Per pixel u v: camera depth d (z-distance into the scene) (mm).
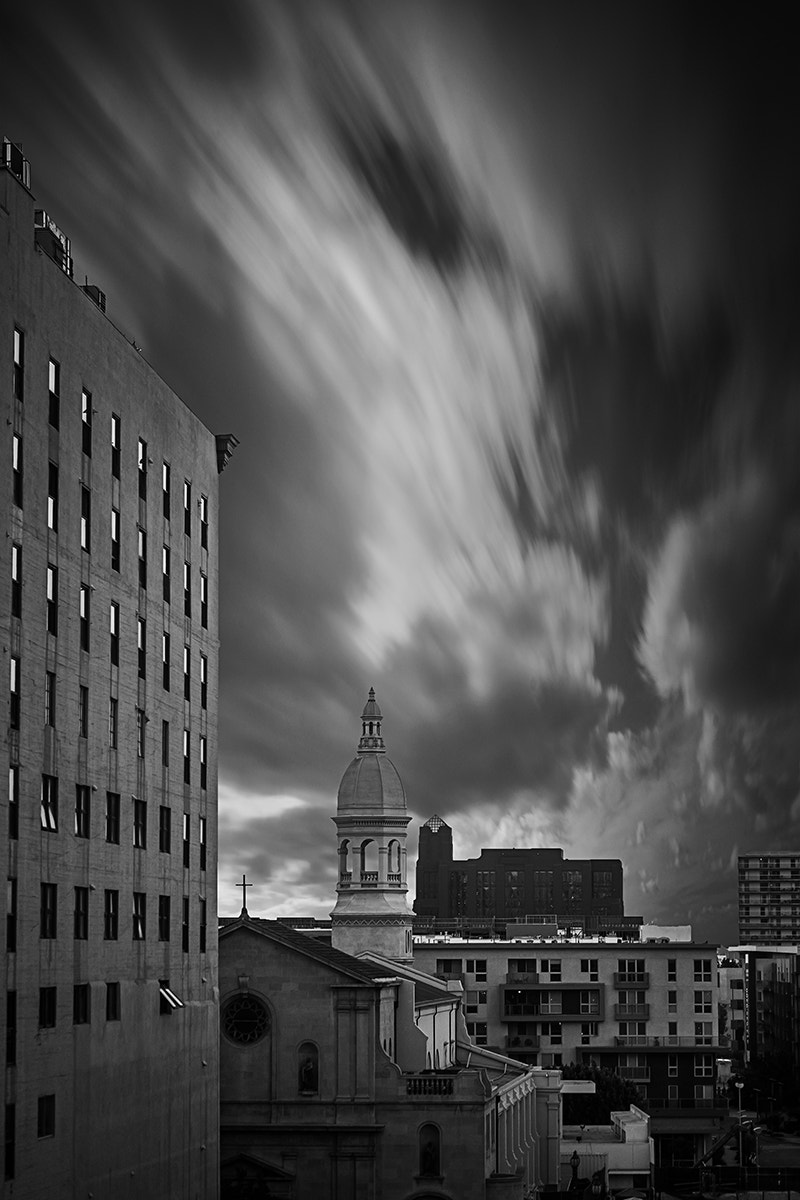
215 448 96062
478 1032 192750
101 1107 73000
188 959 86812
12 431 64875
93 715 73500
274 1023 108375
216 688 94000
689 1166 169250
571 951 193500
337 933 172250
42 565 67812
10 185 65562
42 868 66875
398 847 174250
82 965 71250
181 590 88062
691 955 192625
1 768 62938
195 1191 86625
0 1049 62156
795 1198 133875
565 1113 171875
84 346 73750
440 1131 106250
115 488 77562
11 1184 62875
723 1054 191875
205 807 90938
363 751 176750
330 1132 106438
